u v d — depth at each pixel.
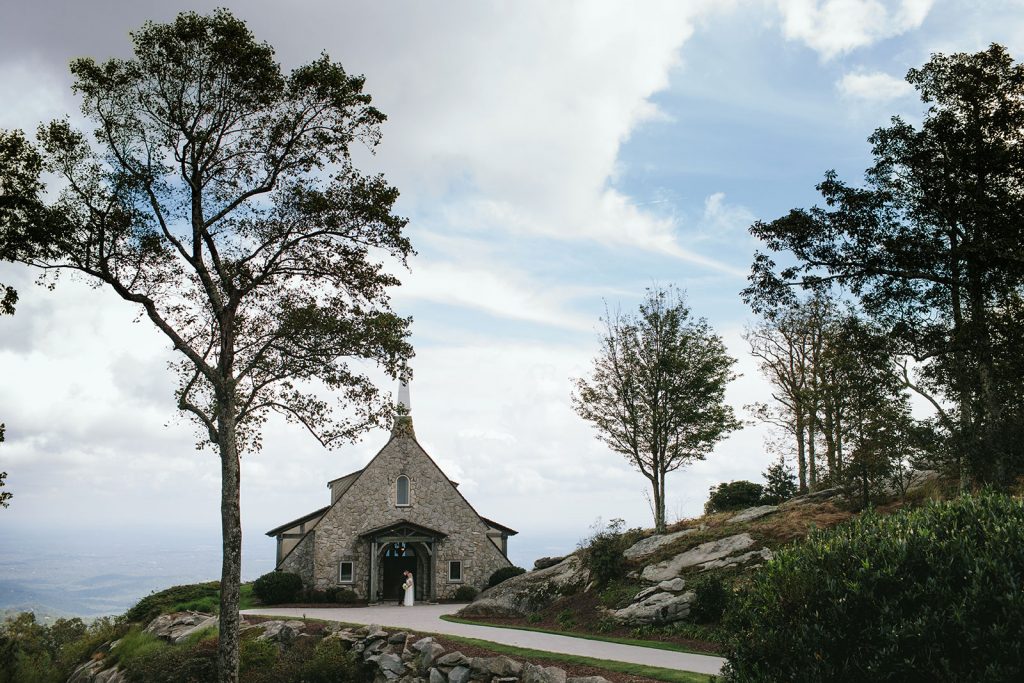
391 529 47.47
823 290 34.41
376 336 25.33
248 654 25.42
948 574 9.45
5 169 21.70
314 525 48.72
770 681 10.11
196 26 23.73
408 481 50.00
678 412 37.75
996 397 28.30
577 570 33.66
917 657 9.02
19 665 34.66
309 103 25.77
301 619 30.31
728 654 11.18
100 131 24.27
